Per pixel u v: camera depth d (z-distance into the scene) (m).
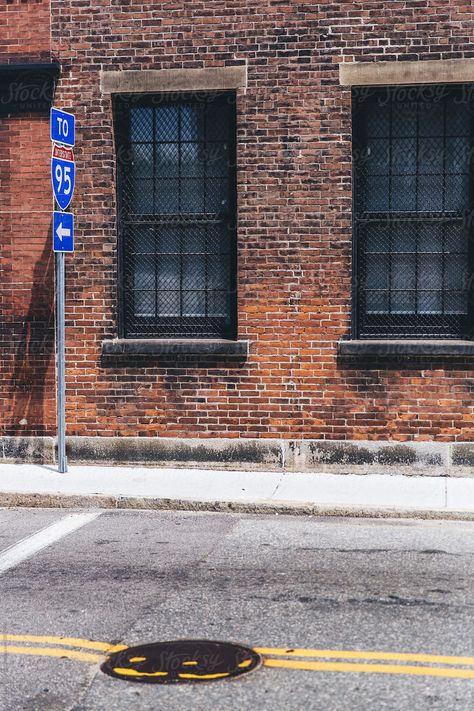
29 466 12.62
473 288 12.10
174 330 12.69
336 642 6.42
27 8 12.56
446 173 12.09
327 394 12.09
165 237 12.67
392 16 11.77
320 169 12.00
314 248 12.05
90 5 12.41
